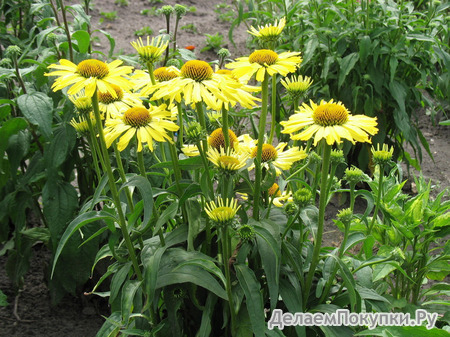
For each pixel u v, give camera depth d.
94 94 0.72
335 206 1.58
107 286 1.21
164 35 1.17
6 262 1.32
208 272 0.79
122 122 0.75
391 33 1.50
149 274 0.78
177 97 0.75
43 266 1.34
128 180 0.76
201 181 0.77
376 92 1.51
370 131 0.72
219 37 2.58
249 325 0.80
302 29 1.52
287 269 0.82
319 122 0.73
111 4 3.08
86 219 0.77
